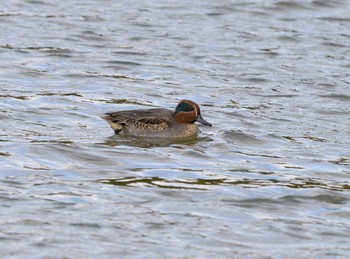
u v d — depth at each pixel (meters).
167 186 17.39
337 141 21.03
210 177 18.09
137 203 16.42
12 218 15.36
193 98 24.34
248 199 16.92
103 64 27.06
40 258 13.94
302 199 17.06
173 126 20.84
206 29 31.44
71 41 29.16
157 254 14.34
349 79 26.86
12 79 25.02
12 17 31.38
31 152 18.94
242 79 26.36
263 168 18.84
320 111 23.61
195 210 16.25
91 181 17.50
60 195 16.58
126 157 19.09
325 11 34.44
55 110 22.45
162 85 25.42
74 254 14.15
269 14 33.72
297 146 20.53
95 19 31.73
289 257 14.50
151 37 30.09
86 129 21.17
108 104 23.30
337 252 14.78
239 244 14.91
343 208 16.75
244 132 21.44
